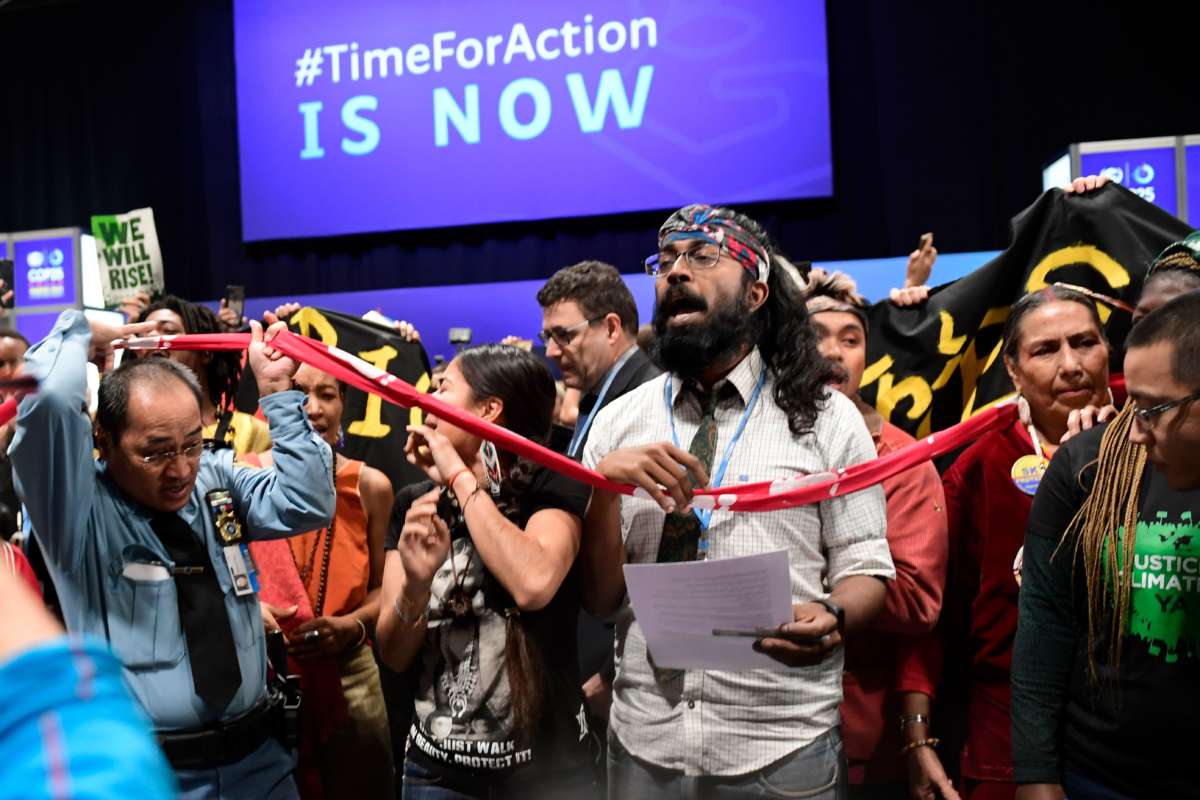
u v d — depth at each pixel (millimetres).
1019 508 2168
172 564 1798
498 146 6348
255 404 3348
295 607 2408
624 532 1928
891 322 2939
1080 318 2176
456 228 6562
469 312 5754
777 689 1768
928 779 2178
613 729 1901
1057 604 1582
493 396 2027
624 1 6176
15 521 2162
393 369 3377
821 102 6020
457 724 1923
